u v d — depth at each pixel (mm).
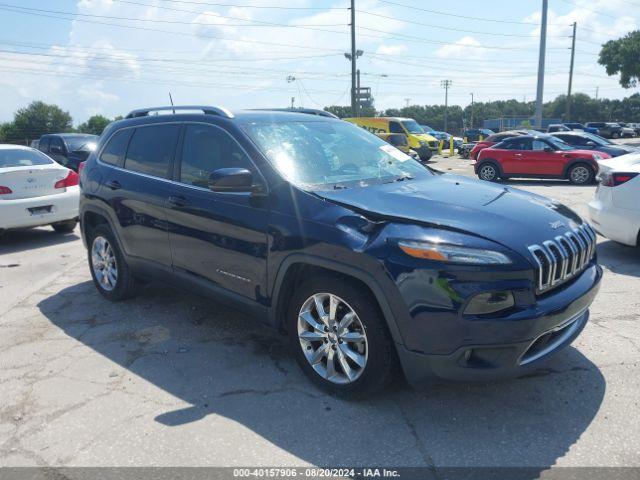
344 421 3184
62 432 3162
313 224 3342
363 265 3070
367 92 37688
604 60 42062
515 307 2918
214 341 4371
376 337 3129
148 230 4617
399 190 3652
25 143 52688
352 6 34781
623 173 6238
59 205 8648
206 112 4398
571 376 3619
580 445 2895
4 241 8930
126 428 3182
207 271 4117
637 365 3740
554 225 3307
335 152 4207
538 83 30219
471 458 2822
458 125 111562
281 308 3668
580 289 3238
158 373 3850
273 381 3686
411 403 3354
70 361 4086
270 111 4605
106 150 5316
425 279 2904
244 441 3021
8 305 5449
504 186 4117
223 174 3535
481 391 3471
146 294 5574
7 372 3934
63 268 6973
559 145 16203
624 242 6324
